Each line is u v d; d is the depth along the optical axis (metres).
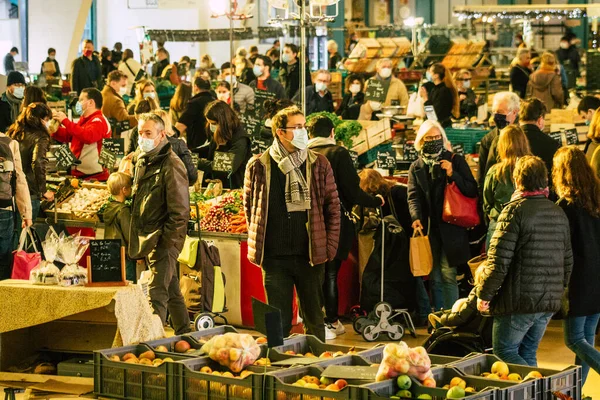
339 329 11.30
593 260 8.38
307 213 8.60
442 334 8.71
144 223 9.42
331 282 11.12
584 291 8.38
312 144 10.36
